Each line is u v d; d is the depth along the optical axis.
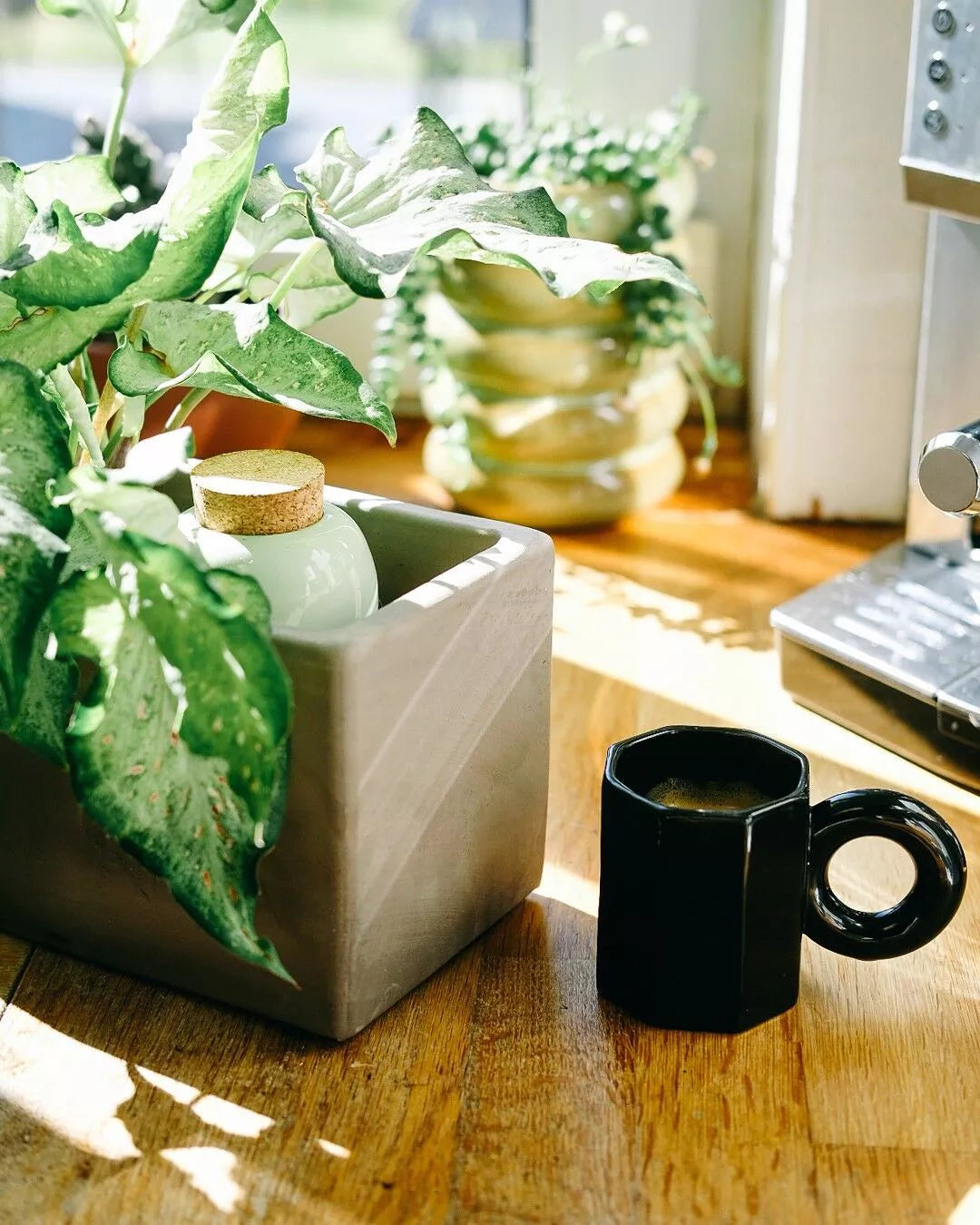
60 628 0.37
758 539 0.88
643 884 0.46
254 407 0.83
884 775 0.63
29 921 0.51
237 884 0.38
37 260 0.37
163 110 1.16
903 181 0.64
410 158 0.48
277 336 0.42
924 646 0.65
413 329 0.89
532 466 0.88
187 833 0.38
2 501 0.35
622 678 0.72
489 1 1.09
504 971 0.51
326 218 0.41
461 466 0.90
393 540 0.52
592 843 0.58
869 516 0.90
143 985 0.50
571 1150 0.42
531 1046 0.47
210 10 0.50
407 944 0.48
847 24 0.79
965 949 0.52
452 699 0.47
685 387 0.95
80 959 0.51
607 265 0.41
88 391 0.50
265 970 0.47
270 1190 0.41
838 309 0.85
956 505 0.53
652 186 0.85
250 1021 0.48
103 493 0.35
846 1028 0.48
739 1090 0.45
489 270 0.81
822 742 0.66
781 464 0.89
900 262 0.83
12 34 1.13
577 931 0.53
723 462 1.02
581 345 0.84
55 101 1.16
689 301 0.90
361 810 0.44
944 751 0.63
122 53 0.50
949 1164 0.42
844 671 0.66
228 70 0.46
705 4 1.03
